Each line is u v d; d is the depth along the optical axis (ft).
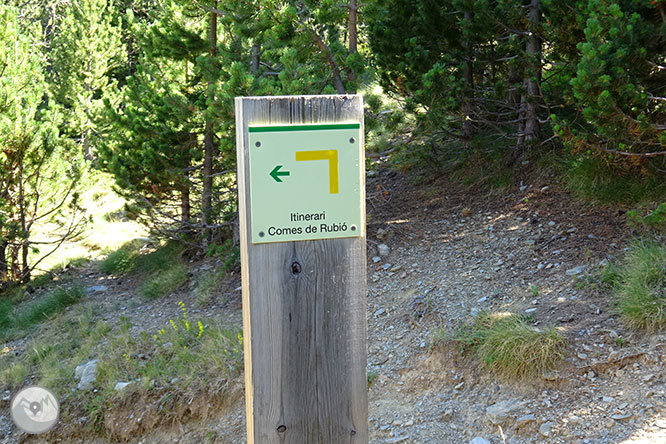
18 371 19.83
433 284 18.42
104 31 58.49
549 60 21.71
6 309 27.37
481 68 24.84
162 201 29.40
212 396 16.14
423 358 15.28
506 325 14.56
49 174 31.42
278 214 6.06
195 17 26.89
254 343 6.17
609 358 12.91
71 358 20.20
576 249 17.42
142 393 16.81
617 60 15.24
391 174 28.58
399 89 22.13
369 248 21.95
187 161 27.89
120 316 23.31
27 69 30.45
